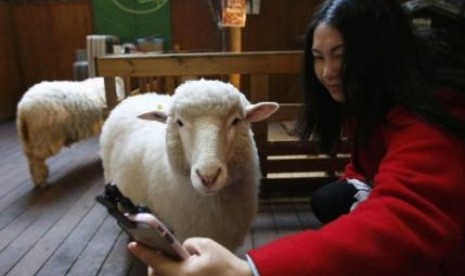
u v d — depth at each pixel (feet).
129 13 24.48
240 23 13.51
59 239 8.70
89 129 13.37
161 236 2.23
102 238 8.72
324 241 2.28
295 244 2.31
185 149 4.67
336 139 4.88
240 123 4.86
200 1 24.12
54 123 11.85
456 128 2.68
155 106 6.98
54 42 25.05
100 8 24.49
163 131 6.14
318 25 3.52
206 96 4.54
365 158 4.24
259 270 2.19
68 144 12.98
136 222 2.29
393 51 3.17
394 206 2.35
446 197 2.42
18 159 14.92
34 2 24.44
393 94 3.09
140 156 6.19
